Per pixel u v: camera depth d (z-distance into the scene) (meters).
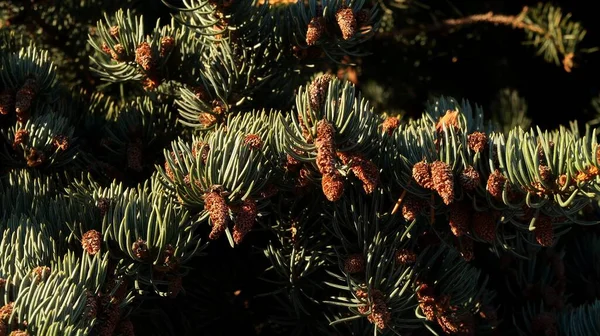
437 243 0.78
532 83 1.78
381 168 0.75
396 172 0.75
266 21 0.83
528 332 0.86
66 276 0.70
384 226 0.77
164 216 0.72
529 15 1.55
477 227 0.73
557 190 0.71
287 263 0.79
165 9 1.23
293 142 0.72
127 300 0.71
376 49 1.63
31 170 0.83
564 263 0.95
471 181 0.71
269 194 0.74
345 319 0.75
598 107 1.68
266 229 0.79
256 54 0.83
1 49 0.93
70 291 0.68
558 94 1.78
